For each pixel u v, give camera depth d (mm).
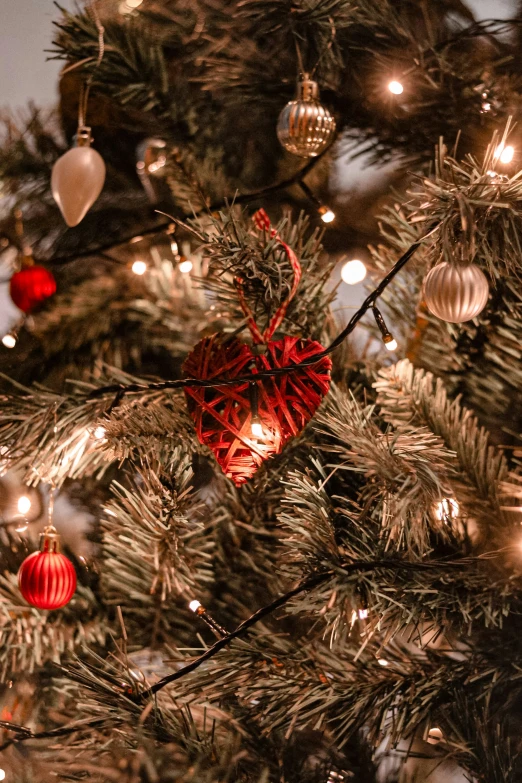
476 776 1059
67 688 1135
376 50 1187
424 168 1237
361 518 1081
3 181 1379
